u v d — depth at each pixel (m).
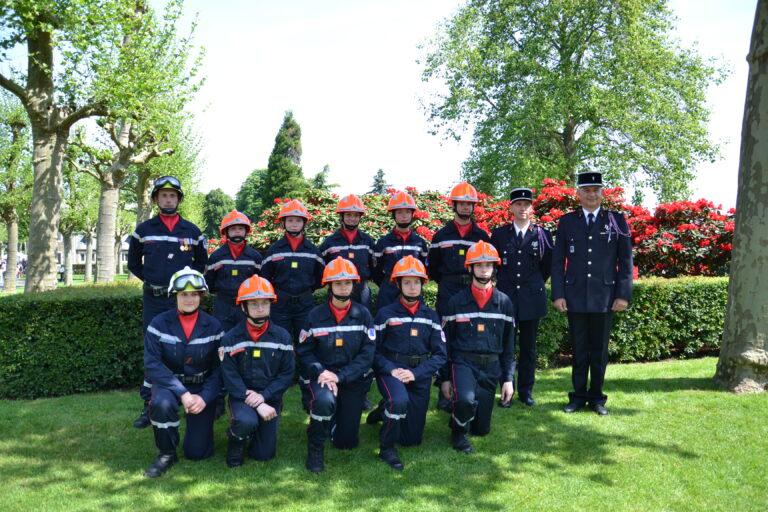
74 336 5.98
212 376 4.20
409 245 5.71
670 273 9.65
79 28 8.37
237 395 4.06
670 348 7.83
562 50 20.08
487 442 4.47
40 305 5.88
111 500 3.51
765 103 5.42
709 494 3.54
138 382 6.31
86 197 26.78
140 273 5.34
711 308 7.75
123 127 12.21
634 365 7.23
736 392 5.55
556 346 6.95
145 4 10.41
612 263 5.16
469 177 21.88
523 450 4.30
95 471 3.96
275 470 3.97
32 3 7.66
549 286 6.86
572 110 19.02
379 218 9.24
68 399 5.79
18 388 5.85
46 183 8.76
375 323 4.50
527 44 19.47
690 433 4.54
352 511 3.36
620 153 19.45
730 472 3.83
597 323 5.17
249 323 4.20
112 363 6.16
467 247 5.48
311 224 8.84
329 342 4.29
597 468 3.95
